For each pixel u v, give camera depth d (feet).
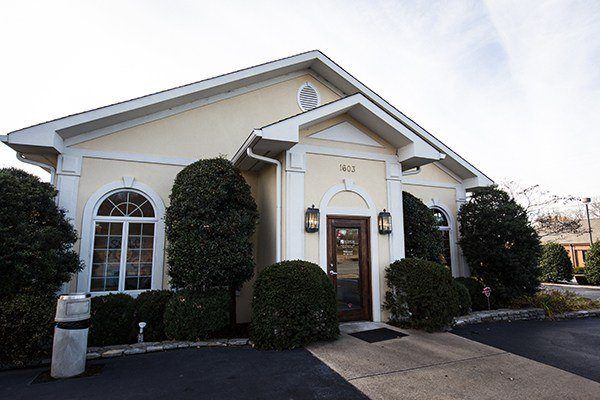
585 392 12.32
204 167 21.08
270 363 15.05
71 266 18.75
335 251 22.26
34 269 16.66
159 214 24.12
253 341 17.74
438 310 20.39
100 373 14.28
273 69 28.84
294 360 15.38
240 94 28.60
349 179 23.35
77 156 22.74
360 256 22.94
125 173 23.98
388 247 23.65
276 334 16.96
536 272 29.86
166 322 18.66
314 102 31.73
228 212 20.59
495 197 32.76
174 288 21.27
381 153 24.76
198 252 19.07
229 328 21.38
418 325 20.54
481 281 30.91
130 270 23.16
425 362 15.21
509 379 13.47
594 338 20.04
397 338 18.83
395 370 14.23
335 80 32.50
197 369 14.51
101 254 22.71
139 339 18.47
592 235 77.66
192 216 19.76
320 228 21.84
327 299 18.31
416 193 35.19
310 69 32.17
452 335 20.06
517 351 17.19
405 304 21.40
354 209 23.11
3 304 15.26
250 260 20.57
